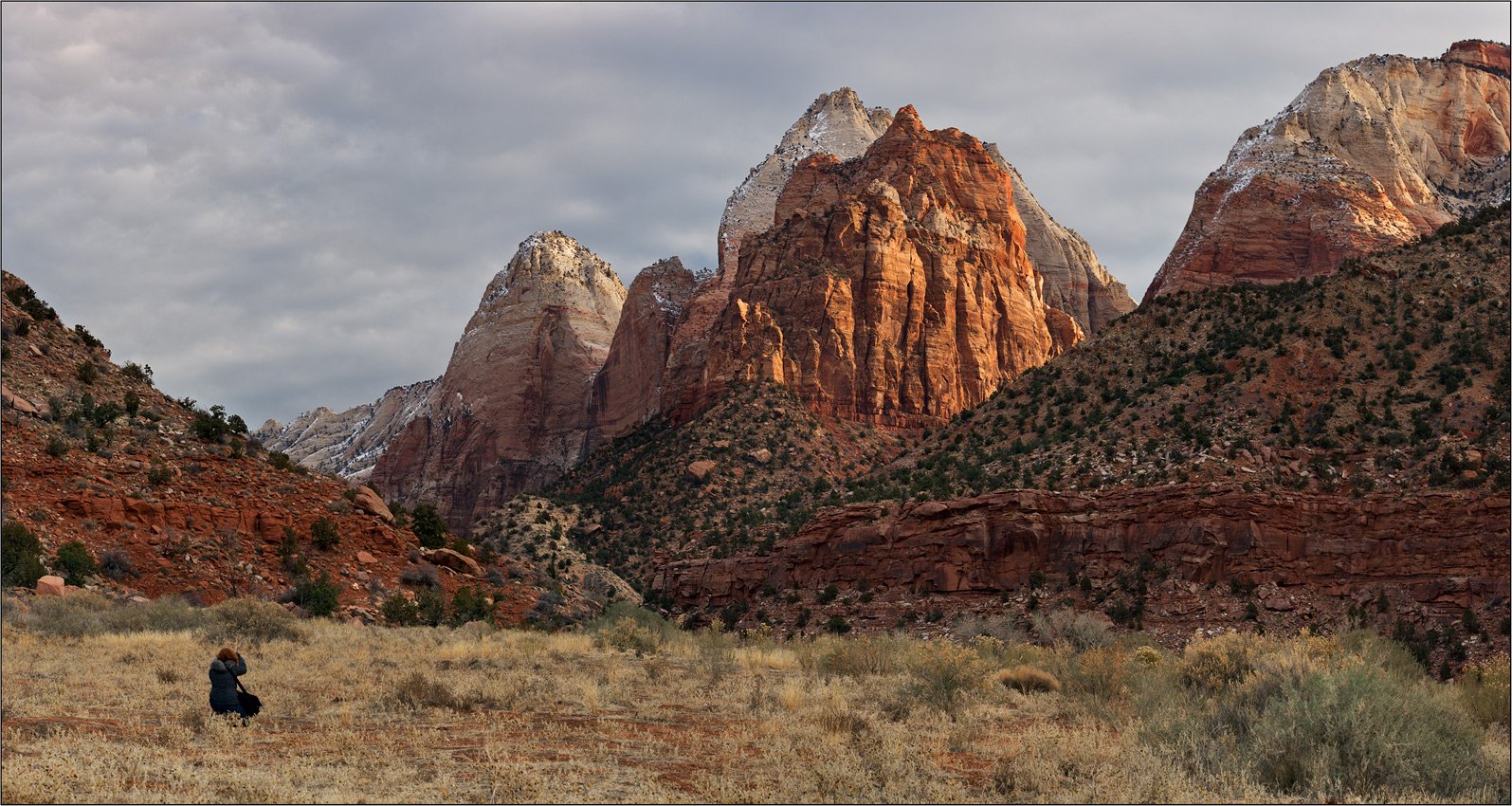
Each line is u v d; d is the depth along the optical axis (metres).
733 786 15.76
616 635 40.44
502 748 18.22
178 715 19.84
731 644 44.16
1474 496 70.50
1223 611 71.75
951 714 24.42
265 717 20.53
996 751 19.73
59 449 51.84
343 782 15.31
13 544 43.47
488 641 36.66
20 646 28.25
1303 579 72.75
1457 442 76.38
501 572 67.31
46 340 64.12
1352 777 17.03
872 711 24.08
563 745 18.89
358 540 58.31
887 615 83.38
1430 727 18.11
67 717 19.39
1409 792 16.66
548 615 59.53
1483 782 17.16
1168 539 76.44
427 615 51.62
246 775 15.32
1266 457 80.94
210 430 61.56
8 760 15.55
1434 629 66.25
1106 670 27.95
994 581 81.81
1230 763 17.72
